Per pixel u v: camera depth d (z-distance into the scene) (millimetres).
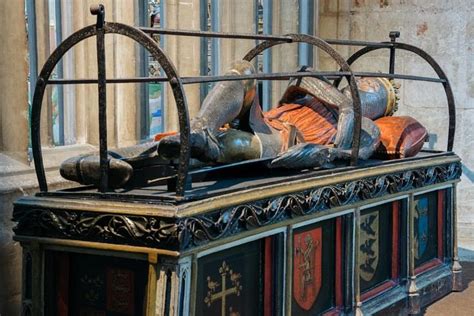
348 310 3121
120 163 2389
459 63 5414
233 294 2537
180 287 2205
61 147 3508
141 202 2270
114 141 3703
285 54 5059
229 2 4555
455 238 4047
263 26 5012
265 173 2918
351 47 5559
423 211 3797
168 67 2277
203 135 2533
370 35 5520
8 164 3035
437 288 3867
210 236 2305
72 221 2316
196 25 4184
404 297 3545
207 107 2689
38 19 3438
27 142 3119
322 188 2883
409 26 5465
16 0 3018
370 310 3252
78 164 2428
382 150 3631
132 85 3734
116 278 2348
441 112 5469
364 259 3293
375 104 3770
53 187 3178
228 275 2508
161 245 2193
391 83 3947
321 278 3002
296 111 3357
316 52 5281
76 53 3570
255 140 2854
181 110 2273
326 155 3000
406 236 3561
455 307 3811
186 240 2191
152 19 4652
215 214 2342
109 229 2262
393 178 3379
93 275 2389
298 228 2828
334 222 3061
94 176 2424
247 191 2514
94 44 3561
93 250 2320
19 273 3051
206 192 2391
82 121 3652
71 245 2332
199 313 2383
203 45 4379
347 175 3053
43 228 2373
